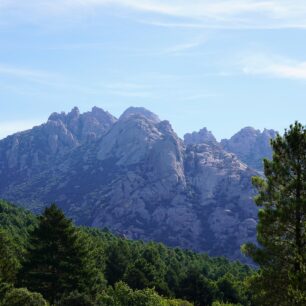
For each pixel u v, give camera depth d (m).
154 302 56.94
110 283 105.50
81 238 80.25
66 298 54.19
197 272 106.44
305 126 32.53
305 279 27.25
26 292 45.12
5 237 86.50
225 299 108.38
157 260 119.75
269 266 31.62
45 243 66.12
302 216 31.14
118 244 122.00
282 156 32.88
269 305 31.16
